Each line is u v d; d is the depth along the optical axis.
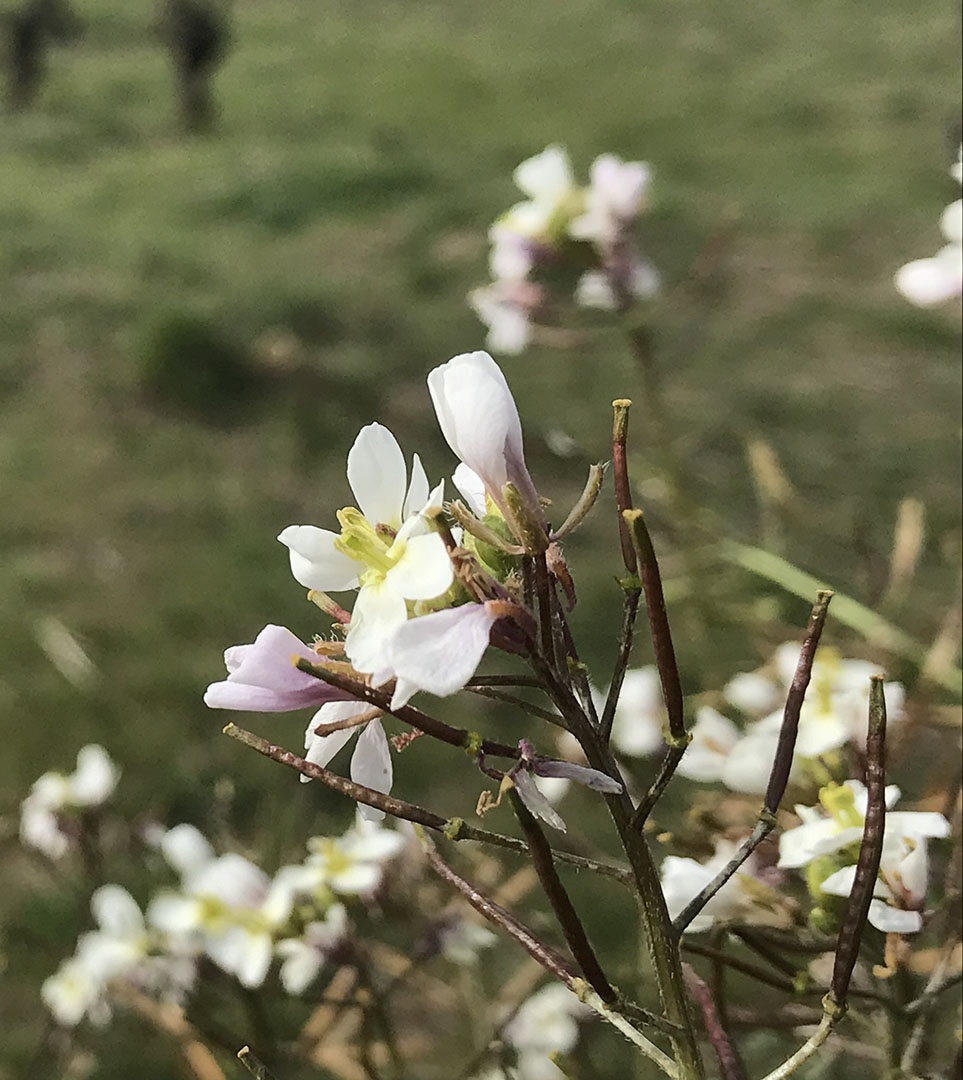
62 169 1.01
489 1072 0.18
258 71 1.40
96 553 0.46
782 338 0.60
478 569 0.09
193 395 0.56
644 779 0.18
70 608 0.43
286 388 0.57
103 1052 0.25
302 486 0.50
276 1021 0.22
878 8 1.48
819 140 0.93
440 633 0.08
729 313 0.63
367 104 1.20
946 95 1.02
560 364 0.59
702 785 0.23
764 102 1.06
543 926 0.18
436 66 1.36
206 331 0.58
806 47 1.30
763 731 0.14
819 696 0.14
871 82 1.10
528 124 1.06
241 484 0.50
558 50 1.41
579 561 0.42
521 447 0.09
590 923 0.28
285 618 0.42
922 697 0.20
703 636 0.26
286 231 0.82
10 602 0.43
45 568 0.46
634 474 0.29
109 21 1.67
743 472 0.47
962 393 0.54
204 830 0.32
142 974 0.19
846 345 0.59
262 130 1.12
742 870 0.13
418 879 0.17
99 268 0.74
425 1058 0.23
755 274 0.69
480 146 0.99
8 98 1.26
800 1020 0.13
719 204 0.80
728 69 1.23
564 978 0.09
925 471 0.48
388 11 1.76
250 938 0.17
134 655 0.40
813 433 0.51
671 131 1.00
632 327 0.25
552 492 0.44
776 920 0.12
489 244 0.76
